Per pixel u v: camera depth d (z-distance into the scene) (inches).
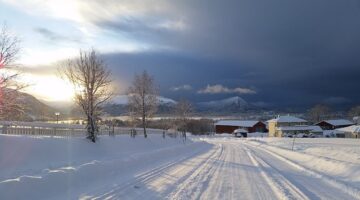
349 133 3951.8
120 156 948.0
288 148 1847.9
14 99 657.0
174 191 525.3
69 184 508.1
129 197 471.2
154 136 1776.6
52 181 480.4
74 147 860.0
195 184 598.9
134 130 1547.7
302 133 4918.8
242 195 505.7
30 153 679.1
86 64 1019.3
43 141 762.2
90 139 986.1
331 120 5826.8
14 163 616.7
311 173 775.7
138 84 1830.7
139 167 817.5
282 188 568.1
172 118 2965.1
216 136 4877.0
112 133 1290.6
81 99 1010.7
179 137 2347.4
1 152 622.5
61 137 890.7
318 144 2124.8
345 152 1286.9
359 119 5723.4
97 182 572.1
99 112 1026.7
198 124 5369.1
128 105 1827.0
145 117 1818.4
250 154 1457.9
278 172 803.4
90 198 454.0
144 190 525.3
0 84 641.0
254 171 820.6
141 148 1310.3
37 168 624.7
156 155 1099.3
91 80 1015.0
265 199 479.5
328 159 953.5
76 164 704.4
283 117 5187.0
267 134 5615.2
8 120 776.9
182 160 1080.2
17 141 684.7
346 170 747.4
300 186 595.2
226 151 1673.2
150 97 1834.4
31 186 437.4
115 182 584.1
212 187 571.5
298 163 1040.2
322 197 498.3
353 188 547.5
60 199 440.5
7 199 388.5
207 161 1074.1
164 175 704.4
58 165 675.4
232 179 671.1
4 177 526.3
